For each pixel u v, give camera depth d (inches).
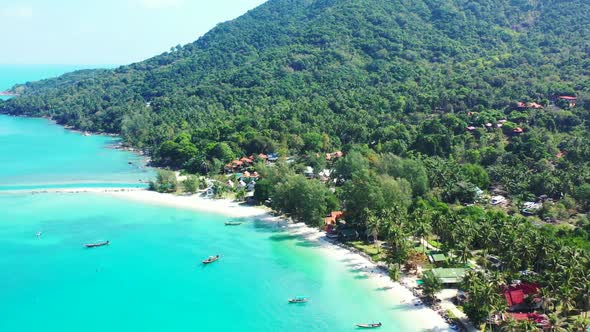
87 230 7573.8
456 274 5452.8
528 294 4822.8
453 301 5167.3
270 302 5339.6
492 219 6732.3
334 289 5580.7
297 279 5856.3
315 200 7377.0
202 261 6373.0
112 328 4894.2
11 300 5442.9
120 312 5187.0
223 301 5383.9
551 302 4707.2
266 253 6628.9
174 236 7317.9
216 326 4899.1
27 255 6628.9
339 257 6451.8
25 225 7780.5
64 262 6417.3
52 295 5561.0
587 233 6525.6
